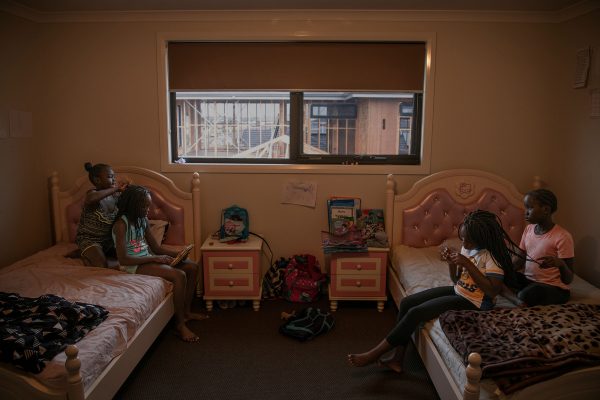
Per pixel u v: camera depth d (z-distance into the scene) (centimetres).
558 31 325
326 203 348
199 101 354
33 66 328
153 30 329
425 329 226
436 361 202
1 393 170
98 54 333
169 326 300
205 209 349
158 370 246
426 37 326
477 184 333
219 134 359
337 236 330
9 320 190
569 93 315
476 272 213
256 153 361
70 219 339
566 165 320
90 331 196
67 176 348
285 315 309
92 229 288
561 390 163
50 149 345
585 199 300
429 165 342
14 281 250
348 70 333
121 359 201
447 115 337
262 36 325
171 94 346
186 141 359
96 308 210
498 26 327
